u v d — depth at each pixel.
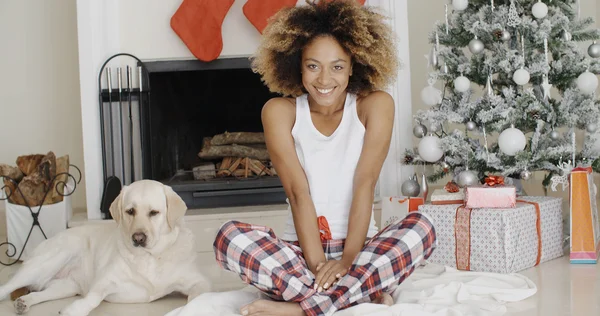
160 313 2.21
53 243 2.43
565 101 2.86
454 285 2.19
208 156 3.64
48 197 3.18
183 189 3.52
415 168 3.86
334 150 2.10
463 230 2.54
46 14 3.94
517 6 2.98
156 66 3.58
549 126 2.90
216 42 3.51
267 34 2.13
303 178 2.06
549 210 2.69
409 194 3.10
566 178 2.74
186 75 3.72
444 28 3.08
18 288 2.40
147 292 2.30
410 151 3.18
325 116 2.13
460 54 3.11
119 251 2.28
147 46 3.57
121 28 3.57
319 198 2.09
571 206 2.64
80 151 4.00
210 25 3.49
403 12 3.42
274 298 1.95
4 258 3.16
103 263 2.33
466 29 2.95
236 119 3.78
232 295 2.07
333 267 1.89
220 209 3.46
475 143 3.04
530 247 2.58
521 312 2.05
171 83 3.72
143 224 2.20
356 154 2.09
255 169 3.64
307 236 1.98
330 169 2.09
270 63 2.16
